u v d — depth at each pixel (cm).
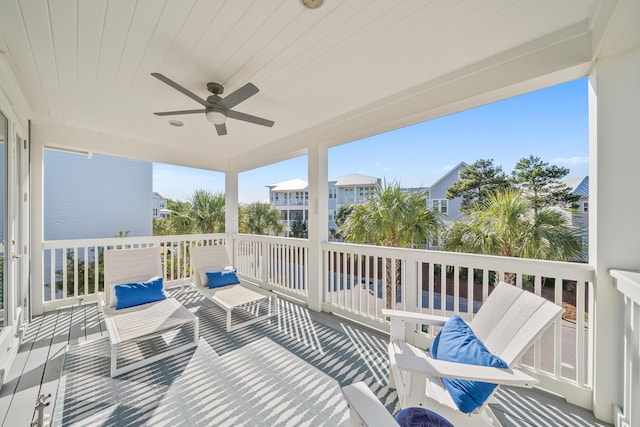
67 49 196
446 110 250
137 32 179
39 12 159
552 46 185
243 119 257
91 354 246
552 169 723
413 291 276
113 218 831
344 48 198
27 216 306
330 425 168
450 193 880
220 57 207
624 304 164
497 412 182
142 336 227
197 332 266
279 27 174
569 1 154
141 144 434
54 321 320
